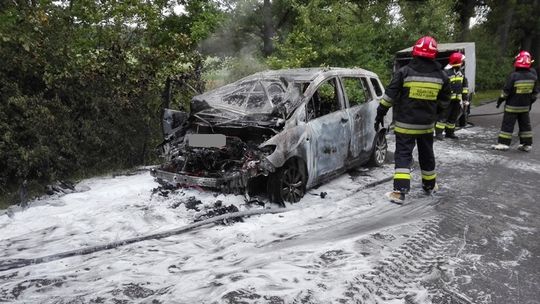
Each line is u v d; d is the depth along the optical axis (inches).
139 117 290.4
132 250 157.3
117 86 276.7
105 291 125.8
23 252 157.6
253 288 122.3
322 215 196.2
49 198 221.0
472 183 250.4
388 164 302.2
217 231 176.1
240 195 215.2
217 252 156.3
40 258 148.9
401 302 120.3
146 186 237.8
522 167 292.2
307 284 125.6
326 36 492.4
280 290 121.7
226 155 218.4
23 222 187.6
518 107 341.7
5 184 226.5
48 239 169.8
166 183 231.1
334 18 497.0
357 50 521.0
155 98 296.0
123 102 277.4
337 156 243.3
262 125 209.6
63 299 121.9
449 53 481.1
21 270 142.5
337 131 241.6
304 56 453.7
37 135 230.7
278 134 204.4
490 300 124.2
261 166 194.7
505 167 291.6
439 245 160.2
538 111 618.2
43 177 238.5
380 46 630.5
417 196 223.5
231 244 162.9
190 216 192.7
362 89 279.6
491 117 572.4
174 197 215.5
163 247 160.2
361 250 150.6
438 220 183.9
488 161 309.6
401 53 486.9
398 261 143.3
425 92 203.0
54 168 245.1
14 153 221.8
